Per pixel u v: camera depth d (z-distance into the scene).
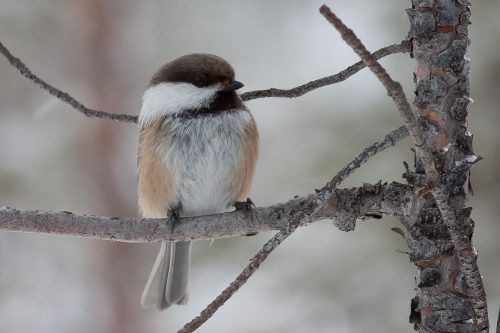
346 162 11.23
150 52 15.18
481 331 4.25
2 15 14.66
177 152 7.04
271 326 11.46
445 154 4.39
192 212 7.43
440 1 4.42
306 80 13.34
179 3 14.93
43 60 14.86
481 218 10.85
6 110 14.34
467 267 4.17
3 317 13.34
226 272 11.88
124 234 5.48
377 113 11.47
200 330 11.80
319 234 11.49
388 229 11.04
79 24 15.08
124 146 14.48
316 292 11.37
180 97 7.04
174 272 7.88
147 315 13.80
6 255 13.75
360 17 12.80
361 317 11.09
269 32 14.50
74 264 14.03
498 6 11.16
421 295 4.46
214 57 7.09
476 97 11.03
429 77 4.45
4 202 13.60
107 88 14.90
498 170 10.84
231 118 7.09
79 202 14.00
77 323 13.59
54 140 14.14
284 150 11.80
